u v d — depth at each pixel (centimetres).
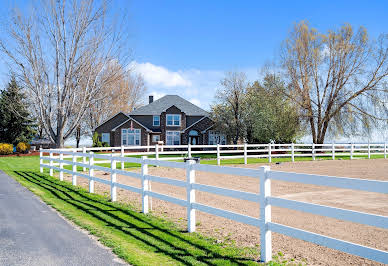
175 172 1802
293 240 643
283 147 3312
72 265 482
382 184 396
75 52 2384
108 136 4441
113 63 2550
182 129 4419
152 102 4803
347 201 991
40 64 2361
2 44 2252
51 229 679
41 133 5281
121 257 519
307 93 3231
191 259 521
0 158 3181
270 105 3388
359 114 3103
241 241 627
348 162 2381
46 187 1312
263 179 526
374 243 611
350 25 3142
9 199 1031
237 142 3922
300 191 1181
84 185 1407
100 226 708
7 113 4147
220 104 3847
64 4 2353
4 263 488
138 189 888
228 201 1023
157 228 712
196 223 773
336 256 548
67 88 2405
